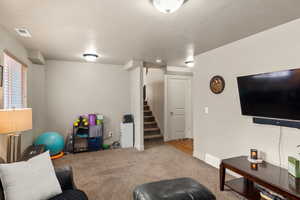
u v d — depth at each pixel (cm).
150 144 478
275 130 216
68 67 423
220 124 298
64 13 186
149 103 637
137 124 432
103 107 456
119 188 239
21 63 288
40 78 380
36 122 372
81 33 243
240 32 236
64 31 235
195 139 362
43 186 141
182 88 540
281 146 210
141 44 290
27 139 320
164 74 516
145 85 669
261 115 221
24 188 132
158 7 158
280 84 194
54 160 348
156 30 231
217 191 229
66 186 163
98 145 421
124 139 445
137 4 167
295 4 165
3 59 223
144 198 148
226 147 287
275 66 216
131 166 317
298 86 178
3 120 173
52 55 364
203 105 338
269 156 223
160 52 338
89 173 287
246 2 162
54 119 412
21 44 288
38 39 266
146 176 276
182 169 302
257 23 208
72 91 427
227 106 284
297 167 176
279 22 204
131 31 235
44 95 391
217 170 297
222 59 294
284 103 193
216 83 302
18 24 214
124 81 479
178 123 536
